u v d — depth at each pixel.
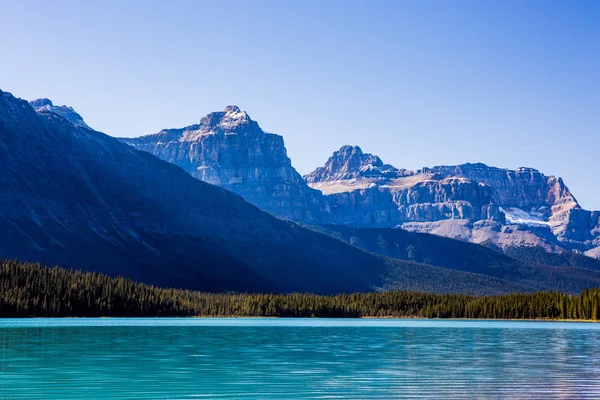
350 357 146.12
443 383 107.31
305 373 117.38
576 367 129.62
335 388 101.81
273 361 136.50
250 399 92.56
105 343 180.12
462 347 178.25
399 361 138.38
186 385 103.50
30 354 146.50
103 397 93.56
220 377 111.62
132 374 114.44
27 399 92.06
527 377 114.62
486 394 97.88
